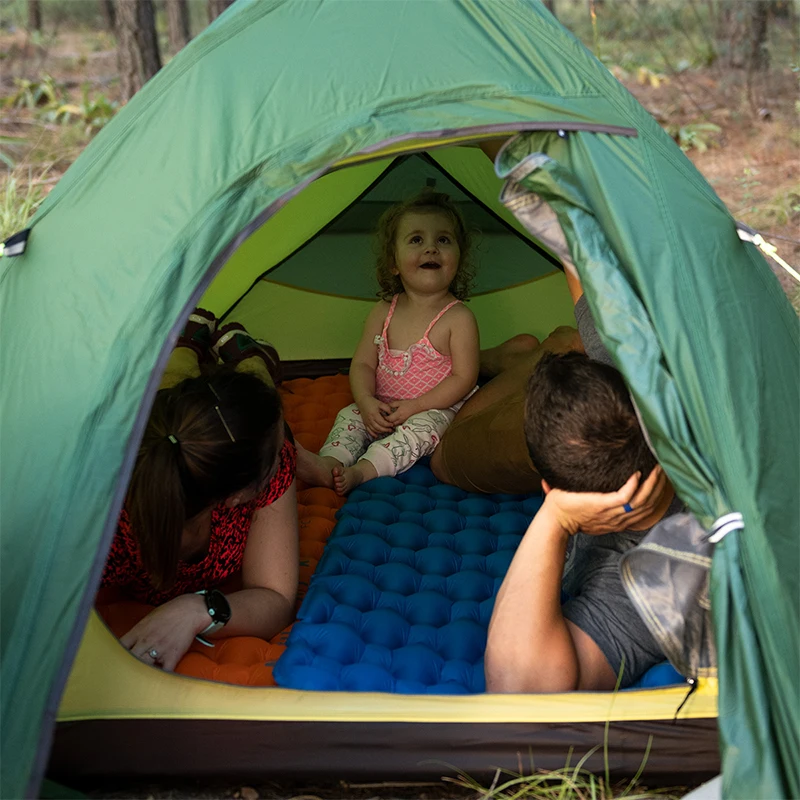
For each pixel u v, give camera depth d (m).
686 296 2.00
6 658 1.71
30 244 2.35
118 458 1.81
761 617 1.81
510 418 2.72
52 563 1.76
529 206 1.98
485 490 2.91
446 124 2.08
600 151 2.10
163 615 2.10
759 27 6.88
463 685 2.08
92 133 6.74
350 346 3.86
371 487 2.93
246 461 2.00
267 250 3.69
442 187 3.76
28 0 9.90
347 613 2.25
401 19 2.27
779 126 6.69
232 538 2.25
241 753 1.97
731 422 1.92
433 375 3.20
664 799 1.99
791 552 1.91
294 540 2.33
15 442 1.94
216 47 2.29
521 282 3.83
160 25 10.62
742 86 7.38
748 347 2.05
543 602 1.94
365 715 1.94
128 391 1.86
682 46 8.52
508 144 2.15
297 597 2.42
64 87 7.97
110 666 1.96
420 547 2.64
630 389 1.87
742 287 2.14
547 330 3.82
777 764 1.72
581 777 1.99
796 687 1.77
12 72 8.40
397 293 3.34
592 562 2.14
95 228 2.14
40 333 2.06
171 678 1.97
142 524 1.96
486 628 2.26
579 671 1.97
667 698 1.95
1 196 5.25
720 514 1.83
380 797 2.02
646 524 2.03
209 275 1.97
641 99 7.57
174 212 2.03
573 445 1.89
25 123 6.97
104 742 1.95
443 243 3.15
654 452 1.87
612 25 8.88
